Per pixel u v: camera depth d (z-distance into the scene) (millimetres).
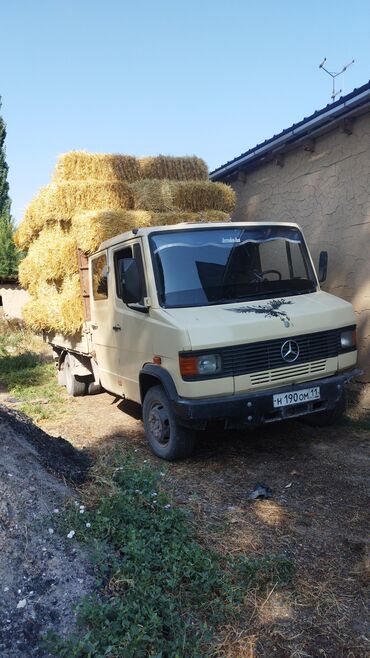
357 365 6949
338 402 5895
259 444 5805
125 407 7785
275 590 3246
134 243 5520
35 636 2760
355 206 6941
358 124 6801
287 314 5121
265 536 3871
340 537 3844
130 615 2787
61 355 9023
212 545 3713
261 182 8875
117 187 7289
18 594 2965
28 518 3443
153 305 5188
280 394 4949
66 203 7121
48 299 7852
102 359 6746
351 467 5078
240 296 5449
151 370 5227
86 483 4262
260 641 2852
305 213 7887
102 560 3205
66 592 2996
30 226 8164
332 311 5363
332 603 3131
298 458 5367
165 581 3139
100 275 6555
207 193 7590
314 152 7605
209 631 2816
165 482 4812
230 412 4789
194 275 5359
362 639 2854
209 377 4734
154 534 3541
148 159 8453
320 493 4562
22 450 4160
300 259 5965
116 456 5016
